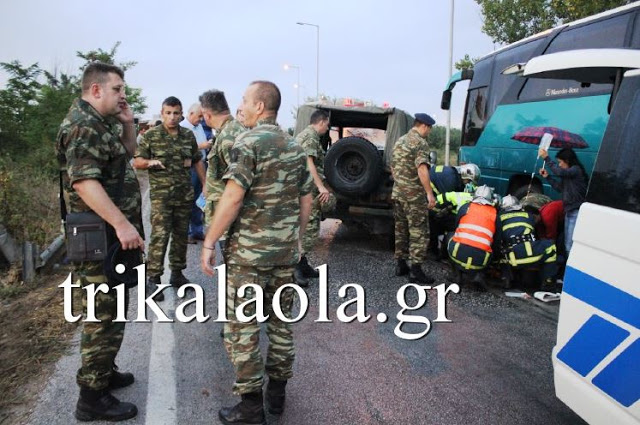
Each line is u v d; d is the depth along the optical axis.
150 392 3.36
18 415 3.07
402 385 3.53
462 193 6.70
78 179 2.63
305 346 4.12
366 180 6.92
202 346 4.04
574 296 2.50
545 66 3.55
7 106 11.07
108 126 2.81
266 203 2.81
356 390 3.45
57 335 4.11
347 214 7.42
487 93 9.36
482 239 5.35
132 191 3.01
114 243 2.80
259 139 2.80
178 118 4.89
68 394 3.29
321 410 3.21
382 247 7.53
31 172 9.56
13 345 3.93
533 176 7.32
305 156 3.03
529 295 5.46
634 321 2.15
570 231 5.86
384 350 4.07
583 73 4.07
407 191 5.56
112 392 3.35
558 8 14.23
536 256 5.36
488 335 4.41
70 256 2.72
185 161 5.04
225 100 4.57
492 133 9.02
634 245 2.20
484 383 3.58
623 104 2.54
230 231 2.89
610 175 2.47
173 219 5.12
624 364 2.18
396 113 7.29
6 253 5.54
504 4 16.25
